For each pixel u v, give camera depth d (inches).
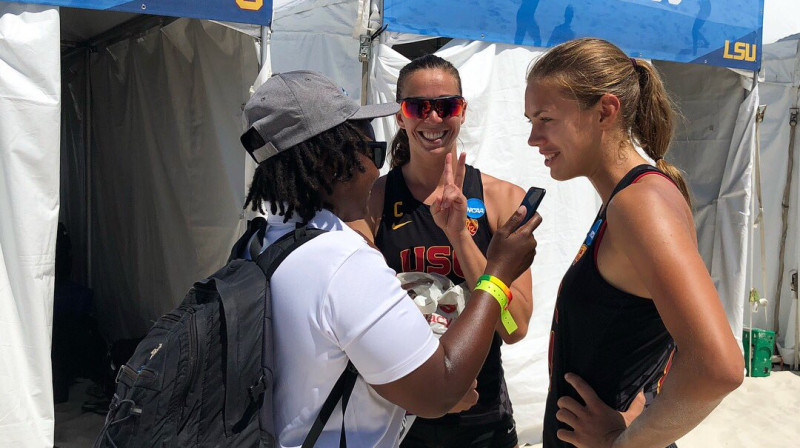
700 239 214.8
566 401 54.2
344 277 44.8
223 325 44.8
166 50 177.6
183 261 178.5
